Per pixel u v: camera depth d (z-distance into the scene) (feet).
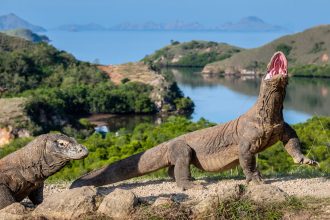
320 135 91.86
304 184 33.17
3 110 240.12
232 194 26.96
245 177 36.42
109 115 321.52
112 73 411.13
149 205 27.04
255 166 34.12
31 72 381.40
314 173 37.96
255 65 594.24
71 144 28.66
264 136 33.17
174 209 26.45
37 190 30.53
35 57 400.88
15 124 231.50
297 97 363.97
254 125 33.24
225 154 34.58
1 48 417.49
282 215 25.94
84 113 323.16
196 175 41.42
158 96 335.88
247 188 27.66
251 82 508.53
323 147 80.89
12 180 28.91
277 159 79.25
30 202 32.22
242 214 26.03
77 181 34.99
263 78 32.76
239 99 372.58
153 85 355.36
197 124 134.21
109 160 85.25
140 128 163.12
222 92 421.18
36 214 26.76
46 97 279.49
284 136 33.88
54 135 29.12
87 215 26.40
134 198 26.78
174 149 34.91
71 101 317.83
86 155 28.35
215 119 293.02
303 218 25.58
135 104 323.16
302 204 26.89
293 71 539.70
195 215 26.53
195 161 35.29
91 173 35.22
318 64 565.12
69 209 26.61
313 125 103.45
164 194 31.99
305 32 619.67
